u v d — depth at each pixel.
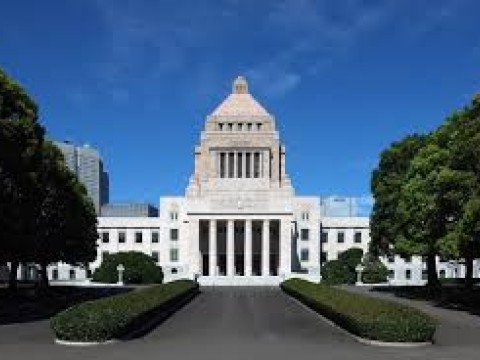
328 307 47.00
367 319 34.72
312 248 165.12
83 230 85.19
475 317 50.47
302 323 46.47
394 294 82.12
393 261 160.75
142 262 122.19
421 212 68.69
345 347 33.06
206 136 156.00
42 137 57.31
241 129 157.50
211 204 146.25
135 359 28.48
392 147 89.88
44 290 81.81
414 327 33.78
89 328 33.75
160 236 165.00
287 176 163.12
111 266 121.88
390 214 86.75
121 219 169.00
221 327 43.56
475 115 57.41
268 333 39.88
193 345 33.66
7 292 73.75
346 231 169.38
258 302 71.25
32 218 57.81
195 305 66.31
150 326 43.75
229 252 145.12
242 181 151.62
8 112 52.06
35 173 55.44
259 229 153.38
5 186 51.44
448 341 35.75
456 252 56.25
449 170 56.94
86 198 91.19
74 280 144.38
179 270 159.88
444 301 67.50
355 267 123.69
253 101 161.88
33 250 64.56
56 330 34.00
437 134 71.81
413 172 73.12
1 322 45.38
